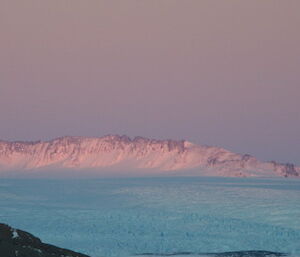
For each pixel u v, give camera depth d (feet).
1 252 499.92
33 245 538.47
